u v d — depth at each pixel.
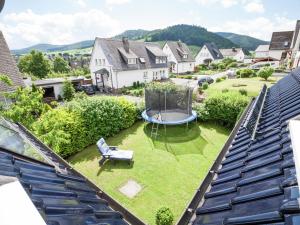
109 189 8.62
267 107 7.45
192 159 10.95
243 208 2.68
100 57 31.81
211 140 13.19
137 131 14.73
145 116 15.12
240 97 14.85
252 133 4.88
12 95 10.73
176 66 49.22
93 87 31.77
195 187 8.72
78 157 11.17
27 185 2.96
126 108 14.74
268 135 4.71
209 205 3.24
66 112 11.43
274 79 30.98
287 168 2.98
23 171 3.56
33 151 5.23
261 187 2.92
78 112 11.62
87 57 74.69
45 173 3.98
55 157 6.01
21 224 1.69
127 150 11.05
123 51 32.59
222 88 25.89
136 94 27.47
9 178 2.62
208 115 15.59
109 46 31.91
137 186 8.81
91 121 12.06
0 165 3.35
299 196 2.09
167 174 9.63
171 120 14.80
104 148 10.61
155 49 38.22
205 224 2.80
